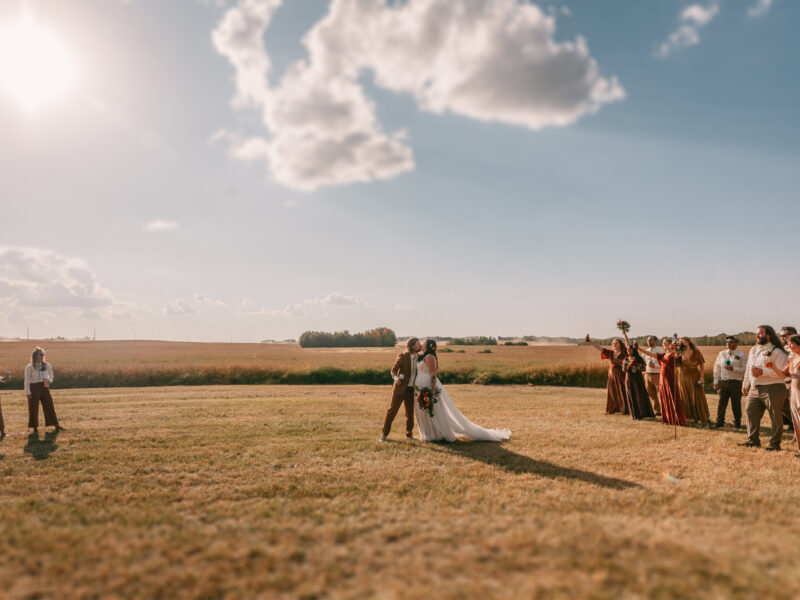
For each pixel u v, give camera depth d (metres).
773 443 8.02
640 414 11.58
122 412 12.84
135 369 27.09
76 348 65.69
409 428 9.24
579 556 3.79
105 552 3.96
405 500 5.38
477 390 21.47
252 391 20.28
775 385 7.97
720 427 10.49
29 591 3.32
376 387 23.53
